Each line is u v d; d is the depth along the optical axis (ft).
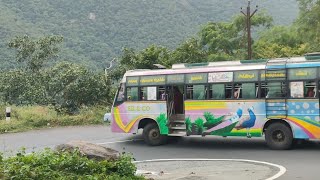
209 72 52.90
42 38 108.68
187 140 61.11
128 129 58.85
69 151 32.89
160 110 56.44
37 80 101.55
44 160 29.01
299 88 47.34
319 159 41.55
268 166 38.86
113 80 102.83
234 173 35.65
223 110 51.65
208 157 46.39
